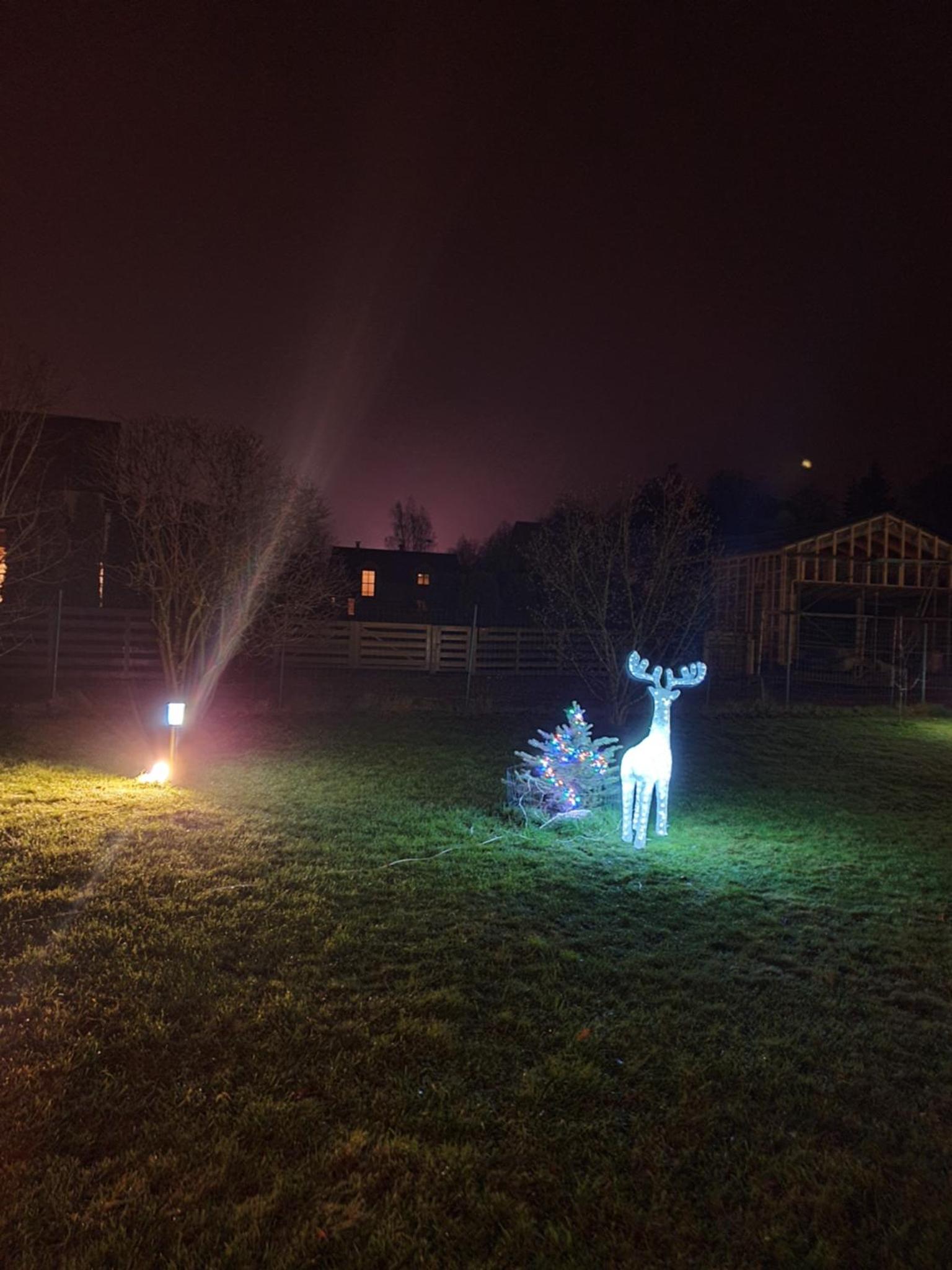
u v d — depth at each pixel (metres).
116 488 14.41
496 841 7.11
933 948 5.13
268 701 15.38
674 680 7.45
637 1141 3.08
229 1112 3.09
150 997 3.89
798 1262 2.57
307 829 7.18
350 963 4.43
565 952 4.73
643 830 7.24
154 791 8.34
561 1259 2.51
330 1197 2.71
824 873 6.67
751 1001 4.27
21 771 8.91
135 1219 2.56
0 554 15.76
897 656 24.72
